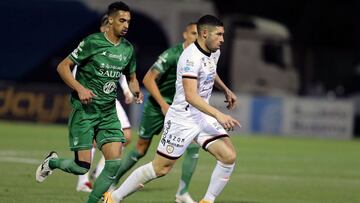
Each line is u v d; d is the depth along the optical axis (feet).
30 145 193.67
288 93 313.73
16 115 268.00
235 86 305.73
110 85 90.79
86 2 292.20
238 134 270.26
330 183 144.87
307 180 148.46
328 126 278.67
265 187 134.21
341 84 327.47
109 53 89.86
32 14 293.43
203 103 87.04
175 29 289.74
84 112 90.27
